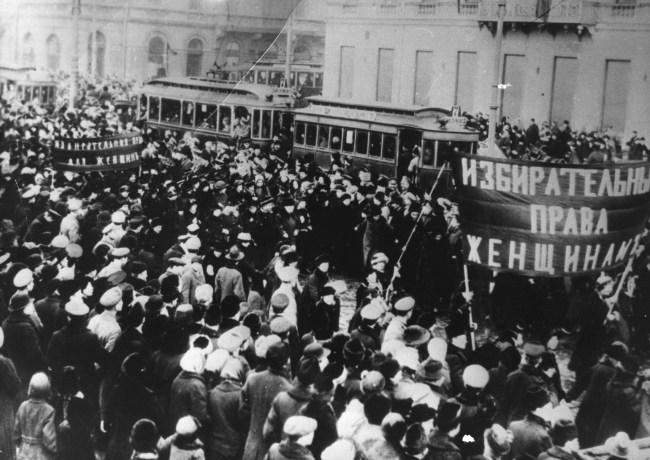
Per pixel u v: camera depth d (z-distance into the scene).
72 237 8.34
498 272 6.88
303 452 4.86
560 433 5.76
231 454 5.52
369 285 7.16
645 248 6.59
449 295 7.12
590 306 6.58
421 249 7.34
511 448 5.72
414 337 6.03
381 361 5.56
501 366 6.10
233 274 7.39
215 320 6.10
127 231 8.28
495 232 6.89
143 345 5.90
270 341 5.51
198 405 5.48
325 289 6.76
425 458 4.98
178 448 5.25
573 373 6.61
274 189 8.84
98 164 9.81
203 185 8.99
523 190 6.80
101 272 7.16
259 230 8.26
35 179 9.46
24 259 7.94
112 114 11.02
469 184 7.04
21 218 9.03
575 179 6.64
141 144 10.16
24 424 5.73
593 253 6.65
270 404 5.41
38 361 6.33
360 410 5.09
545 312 6.73
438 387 5.55
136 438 5.22
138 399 5.59
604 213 6.61
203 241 8.37
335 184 8.16
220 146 10.16
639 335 6.50
